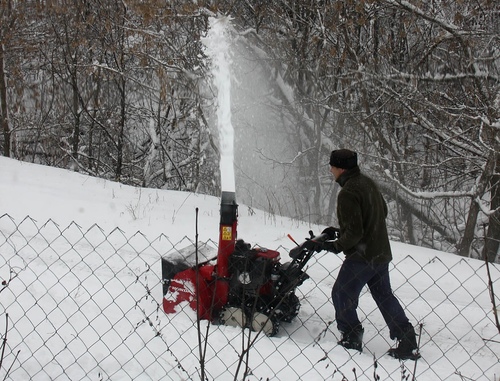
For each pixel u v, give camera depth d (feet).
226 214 17.11
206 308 17.46
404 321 16.31
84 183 34.73
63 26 55.01
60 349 14.64
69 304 17.81
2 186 32.12
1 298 17.80
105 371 13.60
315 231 28.55
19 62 56.75
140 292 19.35
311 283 21.75
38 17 54.60
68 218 27.99
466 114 36.63
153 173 55.16
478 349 16.67
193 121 50.49
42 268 20.98
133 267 22.04
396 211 48.62
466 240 36.40
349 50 41.16
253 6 45.27
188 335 15.88
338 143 45.65
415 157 44.06
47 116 56.85
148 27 44.45
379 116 42.06
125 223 27.73
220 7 43.91
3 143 61.26
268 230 28.25
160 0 39.91
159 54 44.57
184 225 27.81
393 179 36.99
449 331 18.01
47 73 59.26
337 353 15.58
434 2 38.99
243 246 17.53
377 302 16.67
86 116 58.95
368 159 43.21
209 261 18.21
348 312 16.37
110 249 24.14
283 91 45.47
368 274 16.24
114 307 17.97
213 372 13.78
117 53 49.26
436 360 15.78
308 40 44.65
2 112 55.62
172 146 56.75
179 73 45.39
